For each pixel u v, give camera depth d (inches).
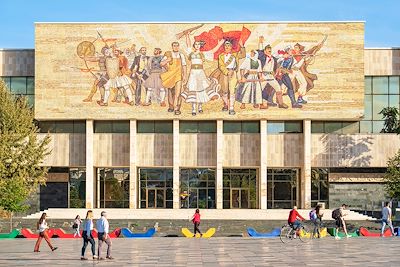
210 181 3181.6
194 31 3053.6
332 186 3169.3
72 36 3073.3
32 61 3230.8
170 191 3181.6
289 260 1149.7
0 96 2770.7
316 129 3157.0
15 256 1296.8
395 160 2566.4
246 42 3051.2
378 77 3201.3
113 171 3191.4
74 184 3193.9
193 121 3129.9
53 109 3070.9
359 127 3174.2
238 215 2851.9
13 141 2605.8
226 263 1107.3
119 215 2871.6
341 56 3051.2
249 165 3125.0
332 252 1315.2
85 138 3144.7
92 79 3065.9
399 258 1181.1
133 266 1078.4
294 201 3169.3
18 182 2481.5
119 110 3058.6
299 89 3046.3
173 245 1572.3
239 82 3046.3
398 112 3144.7
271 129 3127.5
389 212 1891.0
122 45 3063.5
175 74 3051.2
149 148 3137.3
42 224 1413.6
